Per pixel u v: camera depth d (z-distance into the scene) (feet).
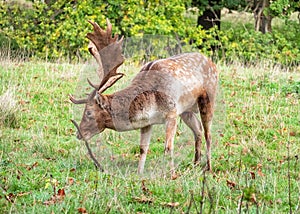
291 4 91.25
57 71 56.13
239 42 83.20
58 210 27.61
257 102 49.01
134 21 76.74
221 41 83.97
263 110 46.62
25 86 51.13
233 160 36.63
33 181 31.55
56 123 43.37
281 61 79.61
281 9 87.86
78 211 27.63
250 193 22.88
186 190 30.60
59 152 37.01
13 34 76.74
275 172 34.68
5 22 78.28
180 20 82.07
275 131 42.73
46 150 37.11
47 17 78.33
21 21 78.13
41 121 43.70
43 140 38.63
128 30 77.66
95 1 77.92
